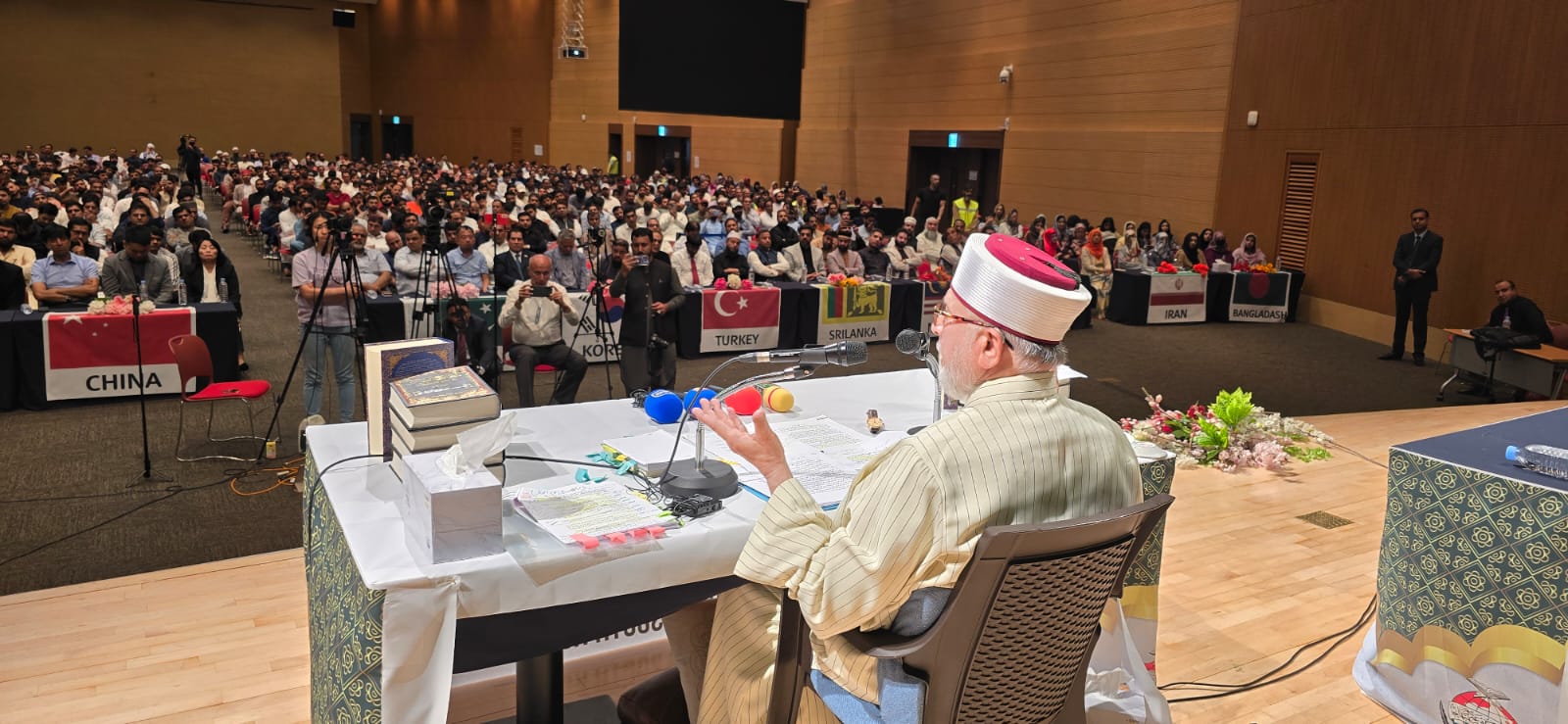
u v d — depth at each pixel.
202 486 5.46
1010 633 1.61
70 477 5.56
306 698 3.01
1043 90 17.33
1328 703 3.09
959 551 1.57
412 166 27.80
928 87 20.00
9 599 3.68
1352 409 8.43
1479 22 10.62
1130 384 9.18
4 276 7.41
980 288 1.66
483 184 20.16
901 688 1.70
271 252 14.75
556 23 29.55
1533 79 10.08
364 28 35.81
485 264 8.95
